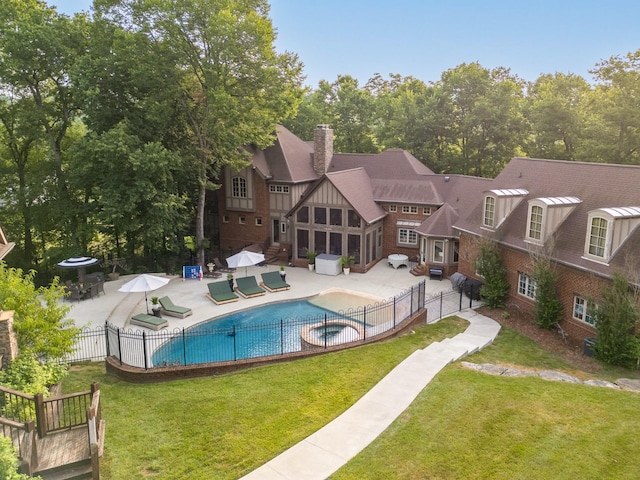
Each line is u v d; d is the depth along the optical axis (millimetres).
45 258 33812
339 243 30734
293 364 15750
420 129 43281
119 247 36750
